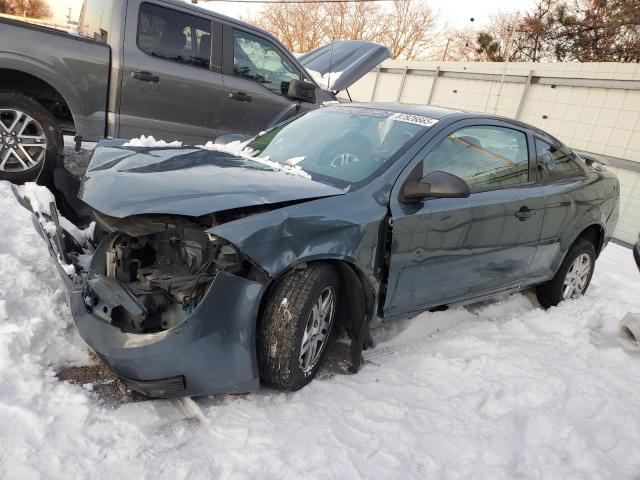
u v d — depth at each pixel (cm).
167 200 270
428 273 353
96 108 559
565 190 460
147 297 266
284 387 289
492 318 455
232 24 629
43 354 294
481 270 395
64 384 272
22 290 344
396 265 328
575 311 470
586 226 486
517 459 270
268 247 268
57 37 526
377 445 264
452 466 260
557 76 1048
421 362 351
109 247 300
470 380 338
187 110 608
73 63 535
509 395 326
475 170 390
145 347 251
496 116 429
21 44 509
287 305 279
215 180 297
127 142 377
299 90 652
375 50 758
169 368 254
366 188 324
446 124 379
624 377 368
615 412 321
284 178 320
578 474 263
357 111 417
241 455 243
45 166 380
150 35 576
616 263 719
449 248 359
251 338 269
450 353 371
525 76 1106
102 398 269
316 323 300
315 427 267
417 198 331
